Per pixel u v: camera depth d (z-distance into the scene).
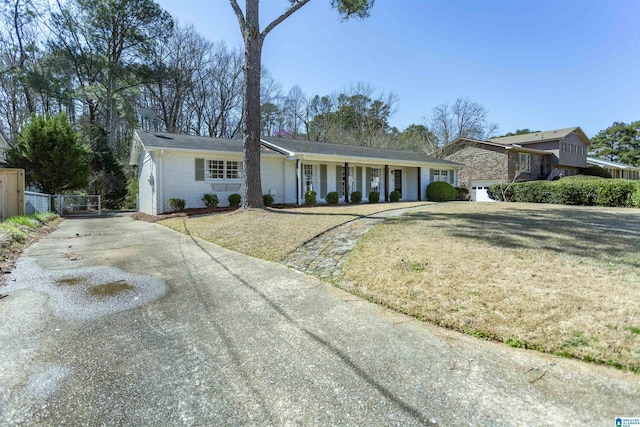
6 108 22.59
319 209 10.84
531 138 29.42
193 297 3.59
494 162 25.11
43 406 1.80
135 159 18.25
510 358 2.23
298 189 14.29
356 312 3.11
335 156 15.03
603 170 30.67
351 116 37.12
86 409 1.78
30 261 5.32
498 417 1.67
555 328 2.49
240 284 4.01
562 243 4.98
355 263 4.48
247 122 9.98
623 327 2.43
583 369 2.06
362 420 1.69
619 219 7.58
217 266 4.88
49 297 3.59
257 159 10.13
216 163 13.69
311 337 2.63
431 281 3.59
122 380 2.06
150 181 13.58
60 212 15.60
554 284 3.29
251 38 9.78
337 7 11.23
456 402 1.80
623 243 4.97
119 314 3.13
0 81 21.25
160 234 8.16
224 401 1.86
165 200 12.59
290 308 3.24
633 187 12.64
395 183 19.34
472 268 3.87
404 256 4.50
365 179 18.03
